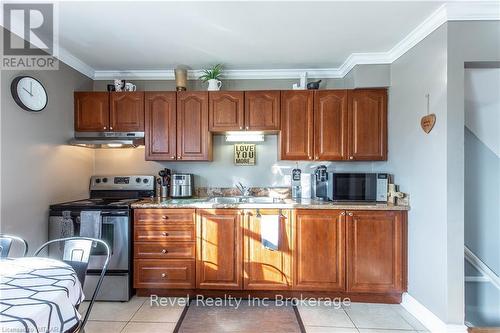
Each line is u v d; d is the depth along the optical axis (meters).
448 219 1.95
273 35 2.32
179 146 2.90
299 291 2.58
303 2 1.85
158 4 1.86
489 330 2.03
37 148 2.37
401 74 2.57
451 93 1.95
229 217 2.56
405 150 2.51
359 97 2.83
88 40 2.39
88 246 1.51
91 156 3.17
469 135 2.65
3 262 1.42
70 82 2.80
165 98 2.90
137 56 2.75
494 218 2.63
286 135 2.87
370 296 2.55
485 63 1.96
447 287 1.95
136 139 2.82
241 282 2.54
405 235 2.49
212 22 2.11
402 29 2.23
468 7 1.90
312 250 2.52
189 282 2.57
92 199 2.98
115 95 2.90
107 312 2.33
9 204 2.09
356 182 2.74
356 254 2.51
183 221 2.57
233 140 3.16
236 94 2.88
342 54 2.74
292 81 3.19
